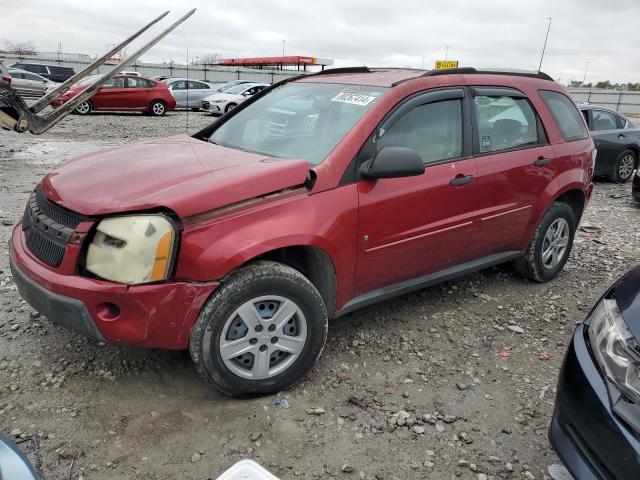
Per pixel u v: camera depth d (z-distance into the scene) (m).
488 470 2.56
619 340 2.08
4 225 5.73
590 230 7.00
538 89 4.50
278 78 46.62
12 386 2.96
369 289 3.48
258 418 2.82
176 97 23.34
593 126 10.47
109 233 2.56
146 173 2.92
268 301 2.88
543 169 4.32
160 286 2.58
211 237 2.67
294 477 2.46
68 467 2.43
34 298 2.74
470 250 4.01
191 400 2.94
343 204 3.10
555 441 2.25
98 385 3.01
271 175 2.87
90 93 3.85
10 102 3.53
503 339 3.82
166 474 2.43
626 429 1.93
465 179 3.73
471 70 4.04
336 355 3.47
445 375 3.32
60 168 3.28
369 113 3.33
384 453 2.63
